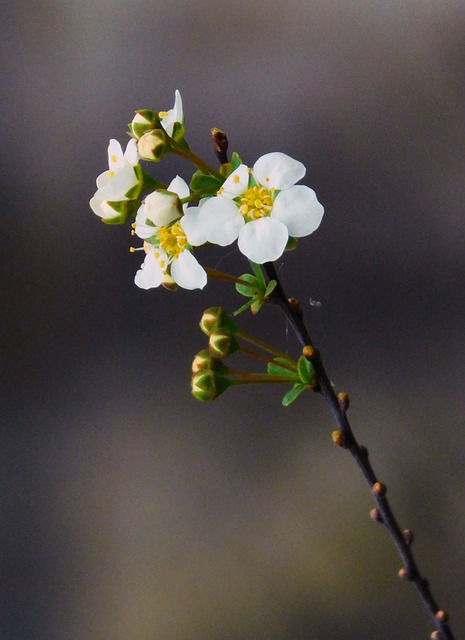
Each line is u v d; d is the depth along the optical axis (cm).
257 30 37
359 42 37
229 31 37
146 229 27
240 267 38
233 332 27
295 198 26
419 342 38
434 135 37
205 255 38
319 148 38
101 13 38
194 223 26
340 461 38
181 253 26
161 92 38
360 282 38
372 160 37
